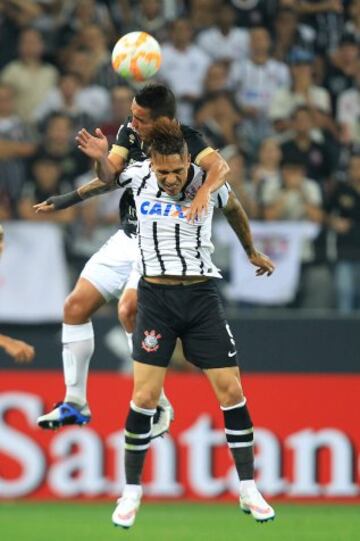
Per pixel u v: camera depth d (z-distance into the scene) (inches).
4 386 1520.7
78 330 983.0
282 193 1579.7
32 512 1450.5
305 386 1540.4
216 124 1692.9
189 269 903.1
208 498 1525.6
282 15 1804.9
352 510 1496.1
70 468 1521.9
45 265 1503.4
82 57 1724.9
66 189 1571.1
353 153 1685.5
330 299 1531.7
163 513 1459.2
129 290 979.3
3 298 1497.3
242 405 922.1
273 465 1537.9
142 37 888.9
